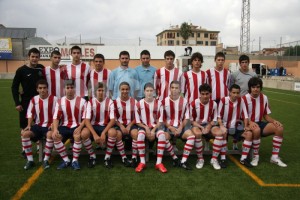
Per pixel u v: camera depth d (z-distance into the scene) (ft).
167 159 15.75
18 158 15.57
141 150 14.02
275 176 13.33
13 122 25.21
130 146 16.22
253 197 11.12
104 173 13.51
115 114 15.16
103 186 11.99
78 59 16.26
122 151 14.76
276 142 15.01
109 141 14.33
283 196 11.24
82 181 12.49
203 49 107.14
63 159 14.28
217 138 14.38
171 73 16.93
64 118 14.84
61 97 16.37
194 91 16.87
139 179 12.81
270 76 88.17
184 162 14.32
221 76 16.92
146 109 15.05
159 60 107.34
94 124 15.23
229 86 17.30
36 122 15.10
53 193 11.25
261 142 19.80
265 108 15.75
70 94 14.70
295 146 18.56
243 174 13.56
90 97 16.78
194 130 14.52
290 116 29.50
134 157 14.69
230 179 12.92
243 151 14.97
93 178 12.85
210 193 11.44
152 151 15.76
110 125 14.62
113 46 104.17
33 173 13.35
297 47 87.20
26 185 11.96
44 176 13.00
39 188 11.70
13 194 11.12
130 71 16.99
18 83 15.69
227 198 11.02
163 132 14.24
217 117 15.39
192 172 13.79
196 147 14.49
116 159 15.64
